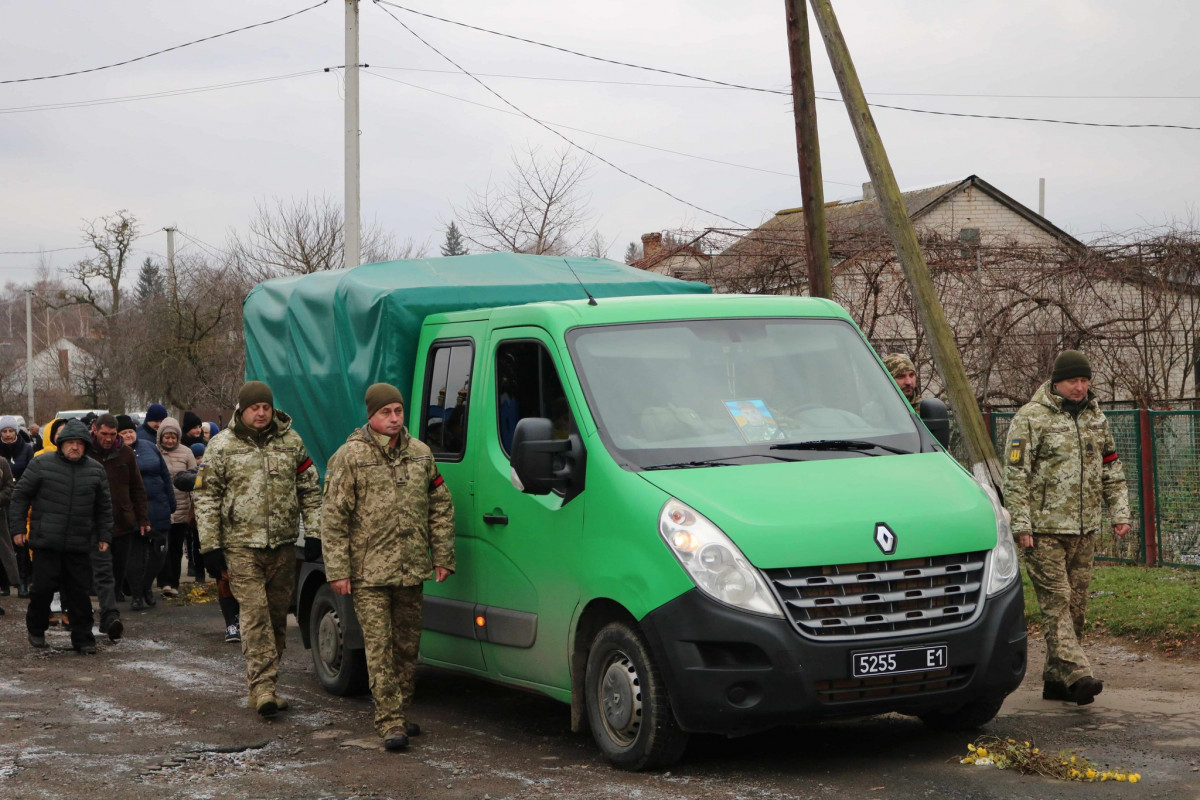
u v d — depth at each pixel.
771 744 6.66
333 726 7.48
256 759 6.66
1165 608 9.90
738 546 5.73
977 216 34.25
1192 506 12.07
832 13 10.66
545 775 6.17
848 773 6.00
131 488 13.24
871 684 5.74
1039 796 5.50
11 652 10.62
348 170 19.08
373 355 7.97
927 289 10.32
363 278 8.30
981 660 5.93
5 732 7.38
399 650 7.29
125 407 54.81
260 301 9.78
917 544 5.88
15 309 100.25
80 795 5.97
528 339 7.00
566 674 6.54
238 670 9.58
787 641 5.64
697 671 5.72
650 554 5.92
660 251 21.03
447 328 7.73
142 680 9.17
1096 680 7.21
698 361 6.80
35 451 15.54
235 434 7.98
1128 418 12.59
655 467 6.24
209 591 14.84
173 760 6.64
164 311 46.72
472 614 7.27
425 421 7.83
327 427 8.63
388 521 7.02
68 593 10.52
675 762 6.12
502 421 7.14
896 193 10.45
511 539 6.92
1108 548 12.76
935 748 6.46
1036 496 7.47
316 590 8.91
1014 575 6.18
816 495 6.00
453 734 7.23
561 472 6.48
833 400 6.87
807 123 13.35
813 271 13.34
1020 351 18.47
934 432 7.06
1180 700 7.59
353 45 19.06
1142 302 18.92
